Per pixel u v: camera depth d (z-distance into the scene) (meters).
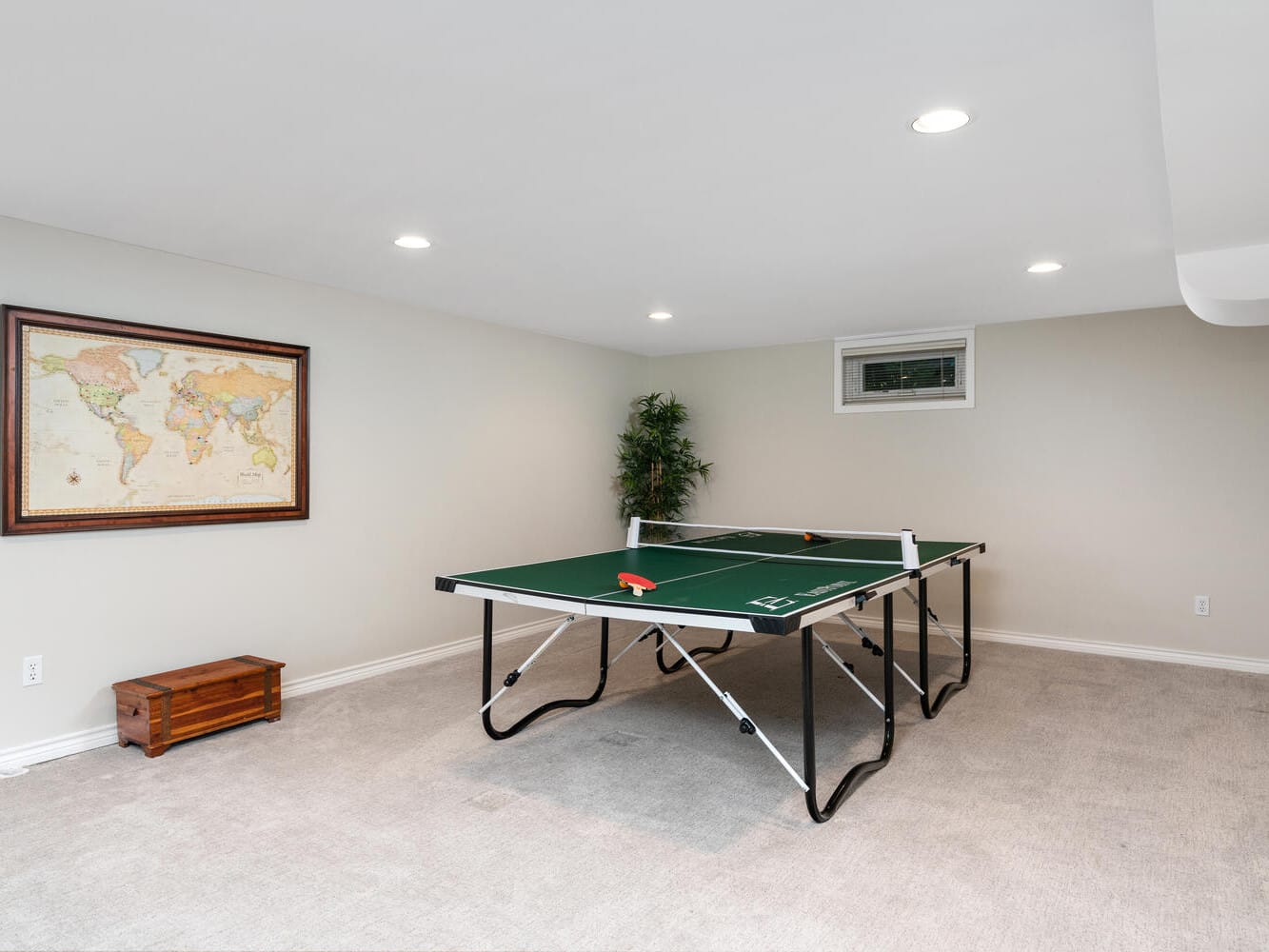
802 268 3.93
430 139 2.37
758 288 4.36
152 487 3.56
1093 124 2.26
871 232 3.33
